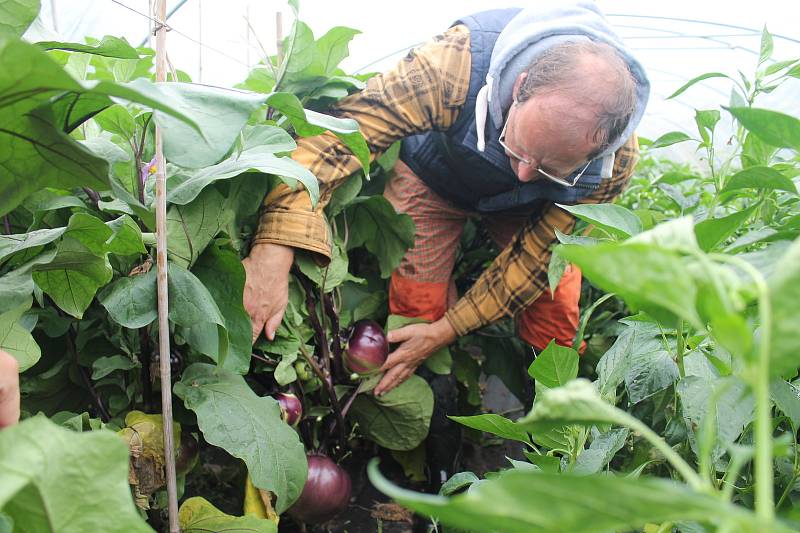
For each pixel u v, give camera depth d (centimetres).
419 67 121
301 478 90
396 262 143
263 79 130
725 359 69
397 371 138
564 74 102
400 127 124
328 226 122
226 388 92
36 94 41
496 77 113
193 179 84
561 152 107
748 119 53
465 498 27
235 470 133
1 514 36
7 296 67
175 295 82
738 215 56
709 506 23
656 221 127
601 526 27
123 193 69
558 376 65
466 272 188
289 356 116
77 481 33
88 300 77
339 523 140
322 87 125
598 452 65
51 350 98
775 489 69
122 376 100
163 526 95
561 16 113
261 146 88
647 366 71
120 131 83
